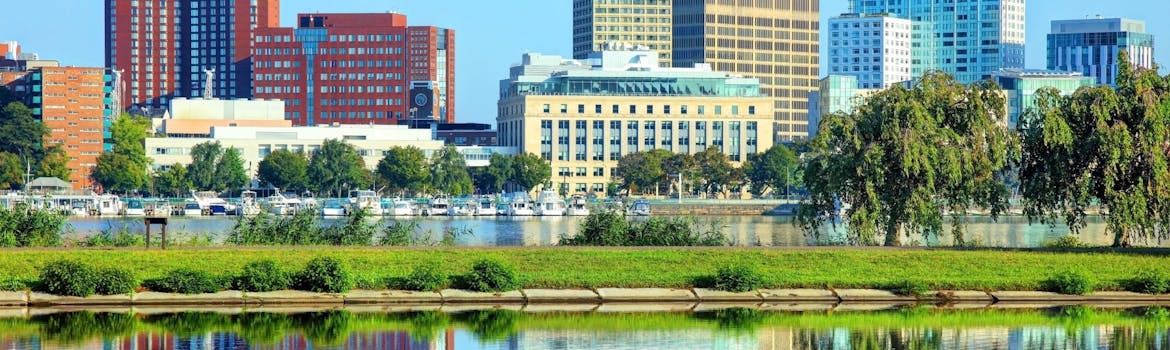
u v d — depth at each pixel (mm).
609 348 198125
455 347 198125
